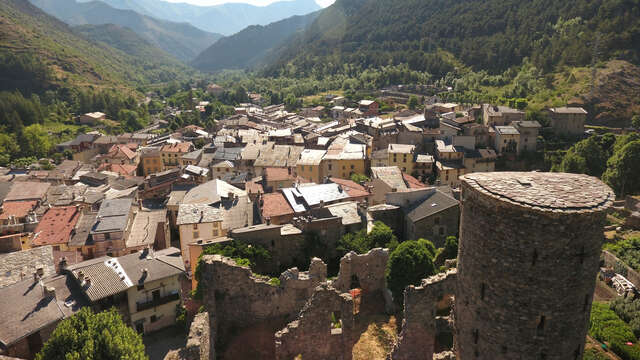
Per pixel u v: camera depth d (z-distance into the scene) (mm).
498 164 141125
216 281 42406
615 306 54531
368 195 92188
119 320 40188
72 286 54250
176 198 105438
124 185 128625
